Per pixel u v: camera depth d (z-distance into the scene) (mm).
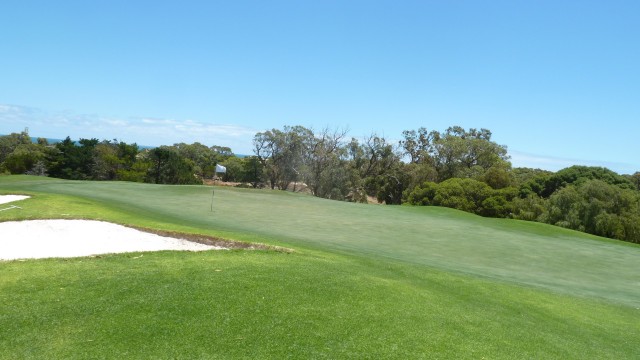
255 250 12414
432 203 63438
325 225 22078
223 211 24109
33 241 13602
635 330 10070
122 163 75625
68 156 73562
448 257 16891
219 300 7984
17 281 8523
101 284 8523
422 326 7953
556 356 7688
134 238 14172
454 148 80750
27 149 80438
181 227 15648
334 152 84312
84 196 24969
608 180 61375
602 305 11891
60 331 6742
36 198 19422
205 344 6562
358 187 82875
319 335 7090
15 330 6707
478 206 61188
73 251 12562
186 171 78875
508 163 81125
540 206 54812
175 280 8883
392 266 12664
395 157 87438
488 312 9609
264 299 8195
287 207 28344
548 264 17562
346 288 9336
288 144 87250
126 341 6539
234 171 97750
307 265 10875
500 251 19266
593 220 46938
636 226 43594
